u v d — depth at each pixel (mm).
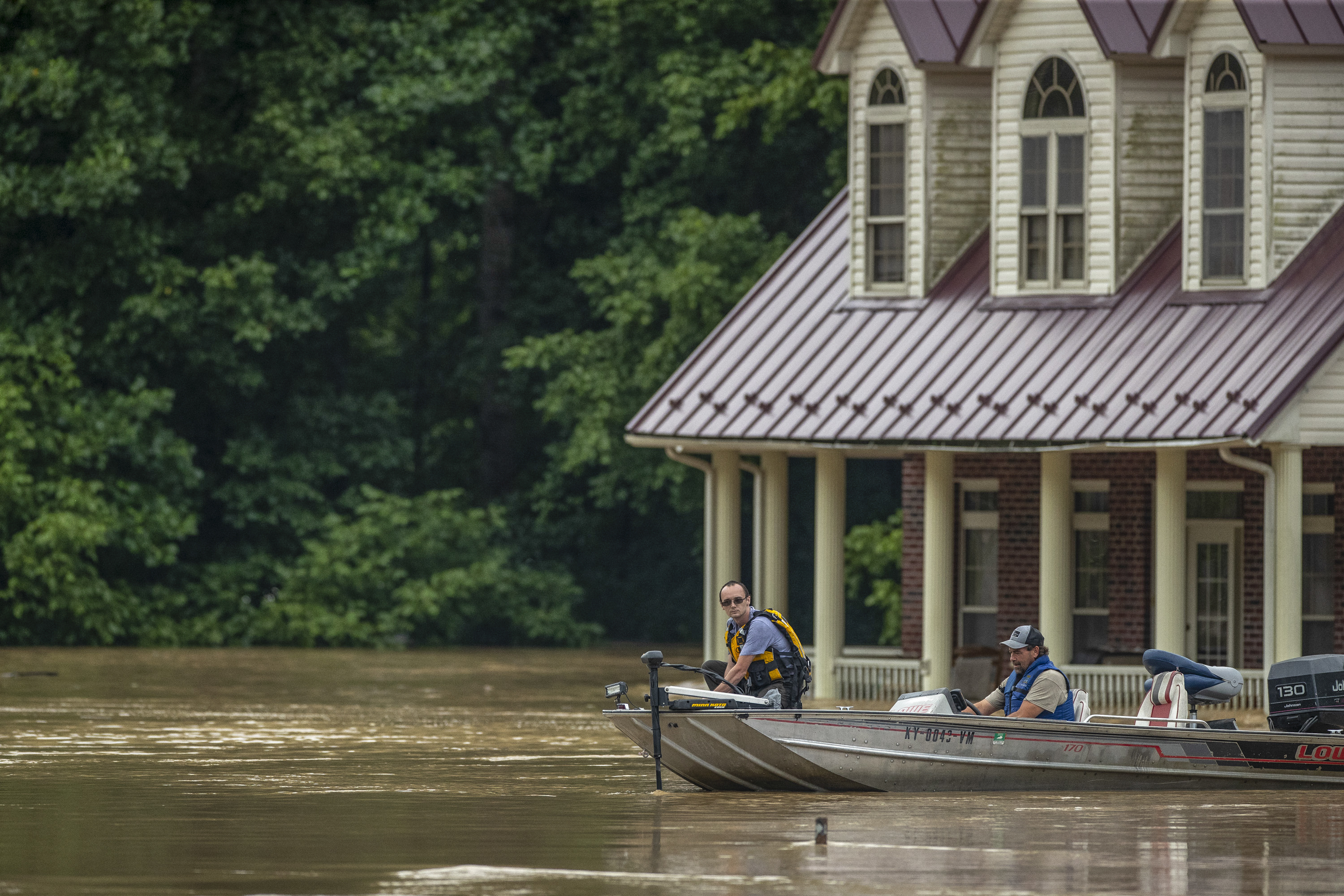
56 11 167375
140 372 176500
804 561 195875
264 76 177625
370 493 178625
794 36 184500
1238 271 103000
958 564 115125
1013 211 109438
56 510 163250
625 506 198875
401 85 176875
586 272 180750
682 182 185875
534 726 93875
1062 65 108688
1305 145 102812
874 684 111500
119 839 54938
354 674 136125
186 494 179625
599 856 51781
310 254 185375
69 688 119812
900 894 46281
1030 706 67188
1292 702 68625
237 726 93125
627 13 181250
